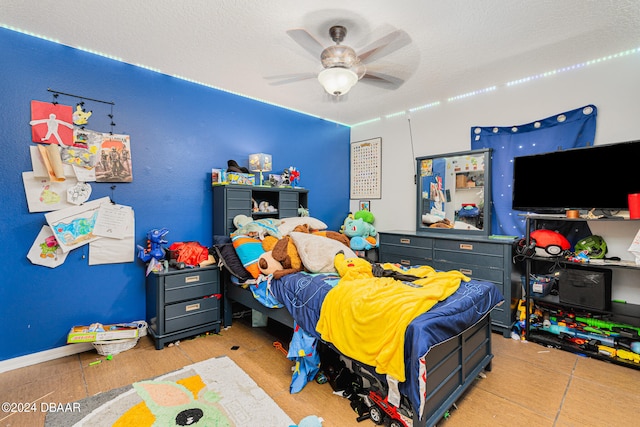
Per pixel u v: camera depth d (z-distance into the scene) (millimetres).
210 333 2816
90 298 2529
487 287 2107
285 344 2586
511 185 3174
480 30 2191
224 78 3016
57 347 2381
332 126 4551
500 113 3234
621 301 2572
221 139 3322
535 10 1963
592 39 2324
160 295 2492
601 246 2566
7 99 2170
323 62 2080
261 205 3475
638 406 1777
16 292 2229
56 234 2348
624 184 2314
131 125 2709
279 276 2324
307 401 1822
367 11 1967
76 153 2432
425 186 3762
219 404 1768
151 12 1968
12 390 1917
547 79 2922
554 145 2887
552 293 2789
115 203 2641
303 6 1913
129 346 2473
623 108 2553
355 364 1774
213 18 2037
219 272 2848
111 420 1629
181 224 3041
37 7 1909
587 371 2170
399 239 3570
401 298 1614
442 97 3584
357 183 4727
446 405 1606
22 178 2232
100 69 2539
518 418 1674
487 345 2166
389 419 1556
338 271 2309
